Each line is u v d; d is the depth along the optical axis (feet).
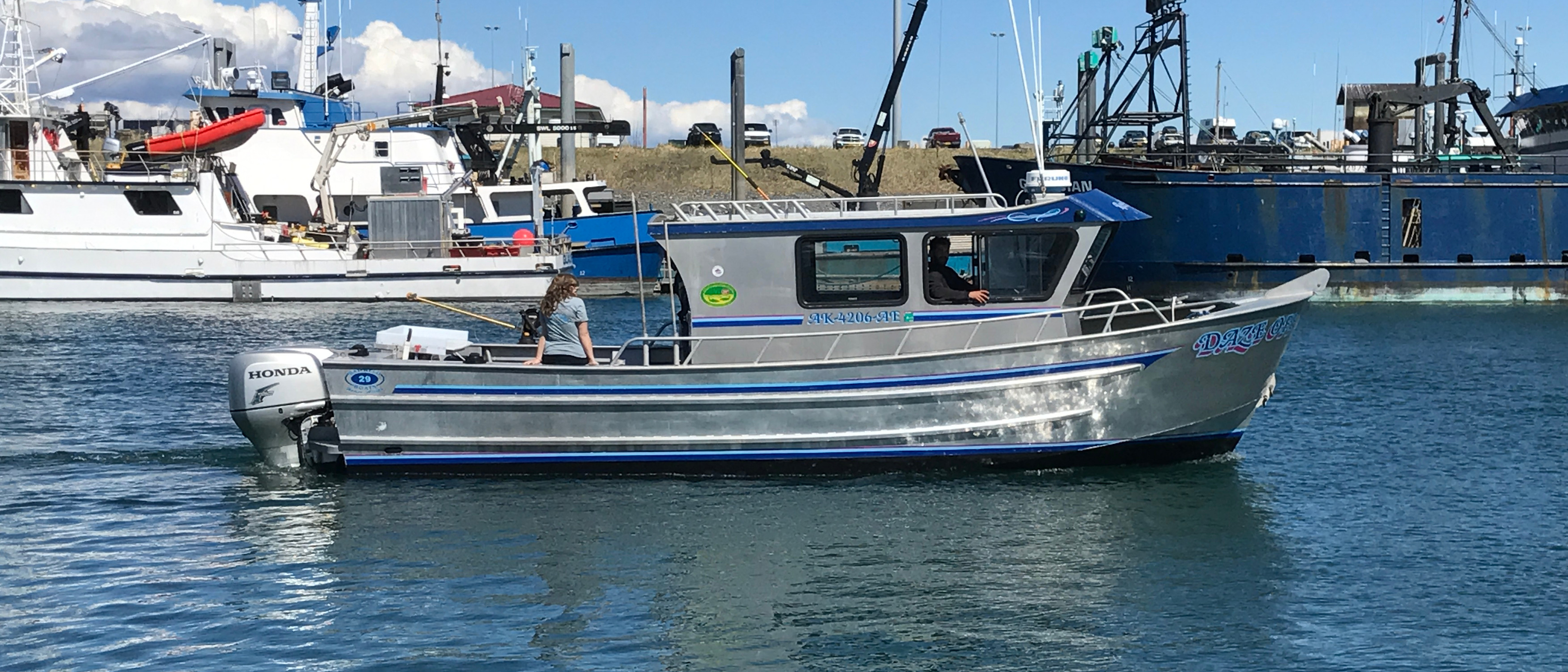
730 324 47.26
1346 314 124.77
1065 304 46.65
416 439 46.44
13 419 60.44
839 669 30.60
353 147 151.12
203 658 30.83
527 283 139.85
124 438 55.88
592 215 151.84
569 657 31.14
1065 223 46.06
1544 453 53.78
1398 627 33.01
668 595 35.27
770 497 44.27
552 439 46.01
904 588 35.81
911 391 45.29
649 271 151.94
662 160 262.47
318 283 135.03
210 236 132.57
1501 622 33.35
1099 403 46.09
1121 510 43.04
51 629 32.68
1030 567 37.55
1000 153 269.64
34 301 129.29
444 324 114.42
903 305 46.68
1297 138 207.21
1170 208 138.00
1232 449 49.06
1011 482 45.96
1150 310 46.32
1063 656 31.32
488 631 32.68
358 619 33.50
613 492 44.91
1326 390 72.13
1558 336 103.04
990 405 45.70
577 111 275.80
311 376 47.55
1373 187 138.41
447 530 40.91
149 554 38.86
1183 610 34.30
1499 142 152.05
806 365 45.03
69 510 43.70
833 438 45.60
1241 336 46.34
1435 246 139.85
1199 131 191.93
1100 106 156.46
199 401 66.54
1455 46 161.99
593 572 37.11
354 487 45.91
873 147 149.59
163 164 137.80
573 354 47.09
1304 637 32.40
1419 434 57.98
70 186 129.18
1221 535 40.65
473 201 154.30
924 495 44.39
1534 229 139.95
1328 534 41.09
